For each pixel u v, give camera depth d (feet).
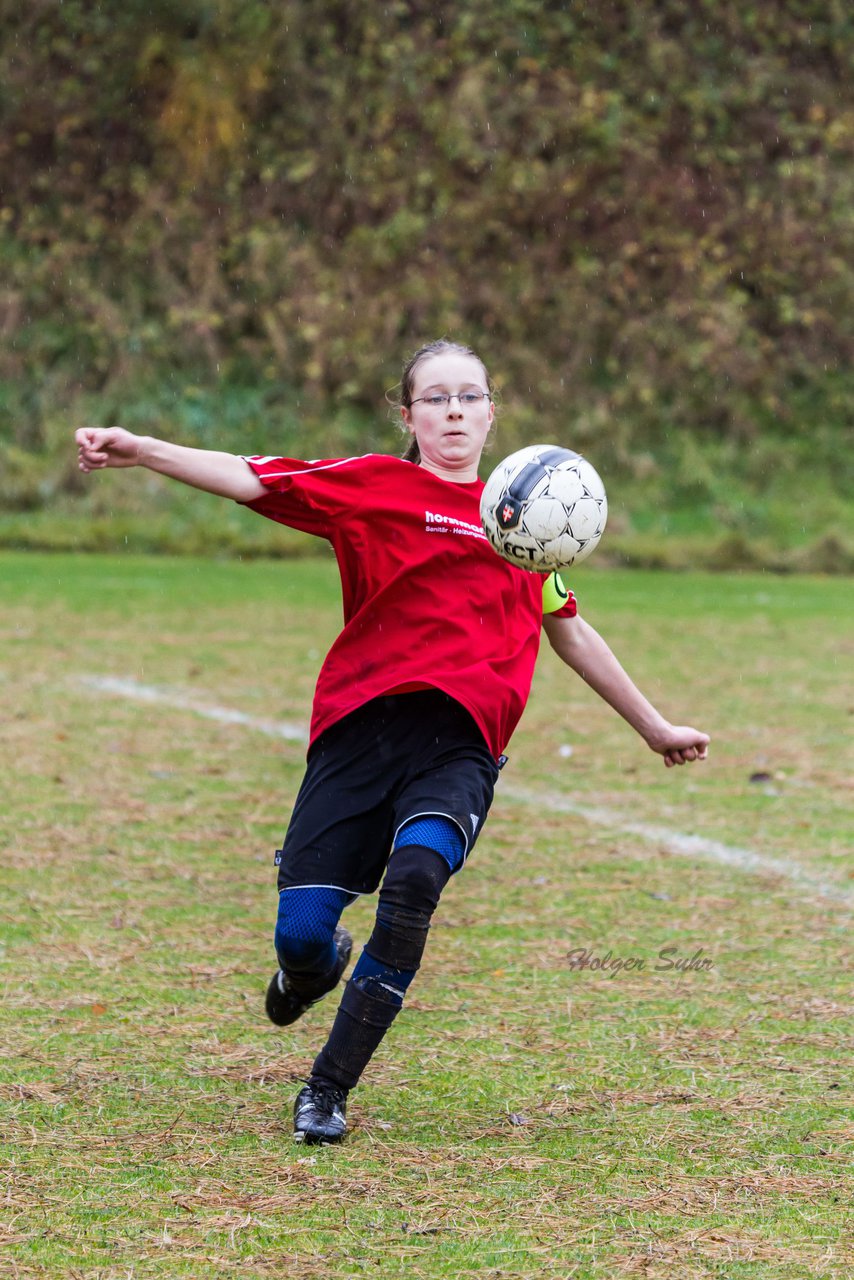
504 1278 29.71
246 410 278.05
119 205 292.81
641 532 263.90
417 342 281.74
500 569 39.24
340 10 301.02
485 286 285.23
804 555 246.47
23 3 298.15
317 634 151.33
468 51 301.22
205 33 297.94
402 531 38.86
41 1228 31.83
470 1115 39.04
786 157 304.50
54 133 294.25
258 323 285.43
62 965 51.62
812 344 294.25
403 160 293.02
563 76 301.22
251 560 238.68
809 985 50.49
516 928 57.47
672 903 61.21
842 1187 34.42
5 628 150.61
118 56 297.12
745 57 309.01
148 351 281.54
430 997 49.06
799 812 79.20
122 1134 37.32
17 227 290.15
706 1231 32.01
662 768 91.50
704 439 282.56
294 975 40.01
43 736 96.43
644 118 300.81
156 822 74.23
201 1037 44.86
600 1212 32.99
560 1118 38.83
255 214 291.99
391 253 286.87
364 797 38.11
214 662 131.13
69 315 283.38
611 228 291.99
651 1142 37.17
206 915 58.39
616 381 284.41
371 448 274.16
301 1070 42.34
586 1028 46.11
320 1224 32.22
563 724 107.55
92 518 257.34
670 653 144.97
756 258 296.71
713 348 286.87
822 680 128.47
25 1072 41.47
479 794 37.60
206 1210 32.86
